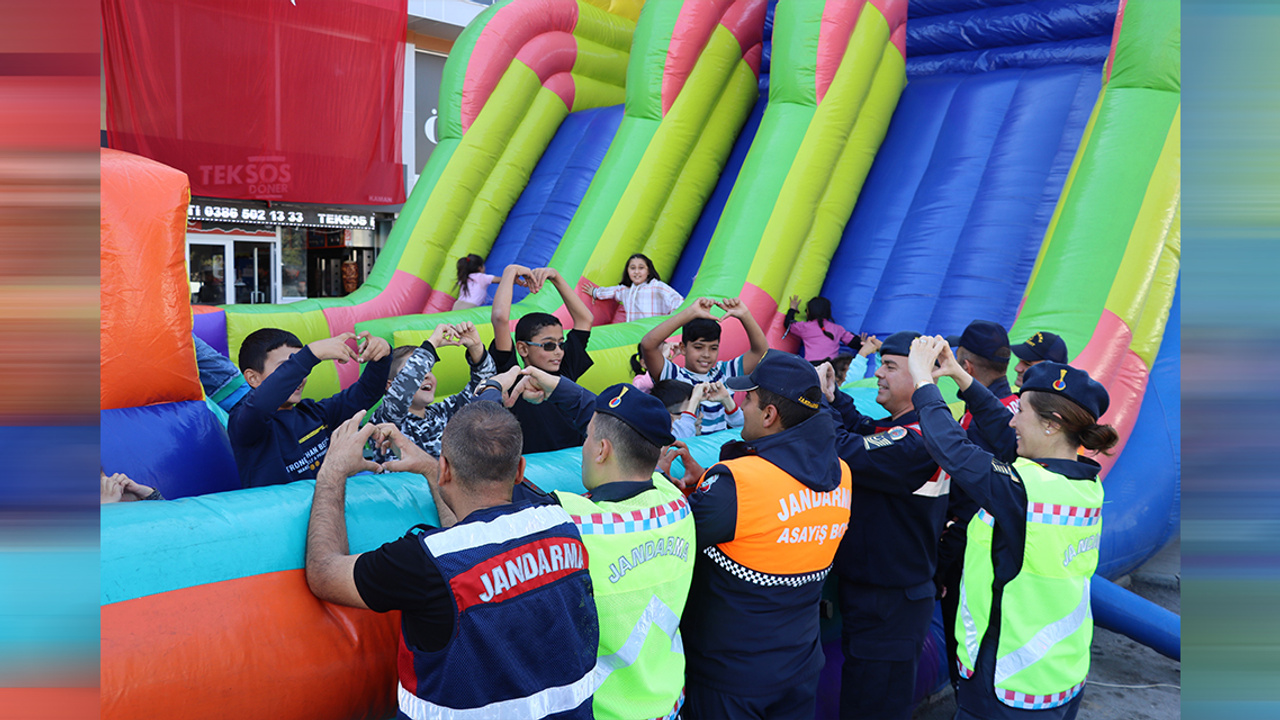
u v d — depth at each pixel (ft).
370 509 6.52
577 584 5.44
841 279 23.45
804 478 7.05
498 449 5.47
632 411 6.34
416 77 50.98
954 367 8.48
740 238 21.70
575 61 30.71
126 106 29.99
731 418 12.09
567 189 28.07
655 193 24.36
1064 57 23.79
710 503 6.84
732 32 25.52
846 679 8.85
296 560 5.98
